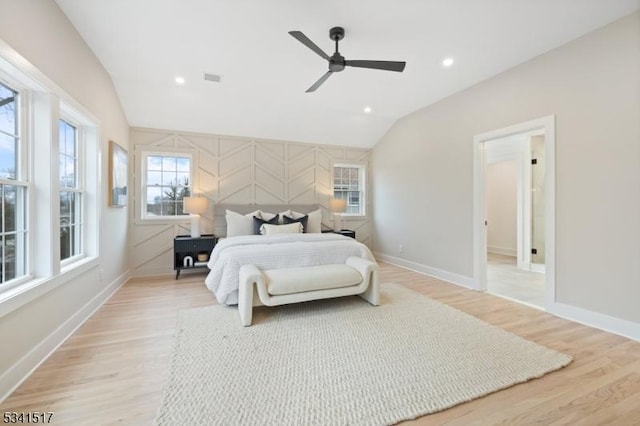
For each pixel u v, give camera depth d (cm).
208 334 240
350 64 250
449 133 418
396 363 197
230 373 183
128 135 438
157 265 461
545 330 253
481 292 367
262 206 517
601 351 216
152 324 262
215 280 306
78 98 260
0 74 180
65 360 200
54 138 217
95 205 300
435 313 288
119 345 222
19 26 176
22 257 201
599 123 256
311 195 570
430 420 146
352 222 605
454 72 343
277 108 460
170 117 445
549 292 294
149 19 244
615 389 171
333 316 280
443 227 429
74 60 252
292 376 181
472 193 382
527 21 246
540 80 301
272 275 279
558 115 286
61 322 227
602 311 256
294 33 214
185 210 442
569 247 278
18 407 153
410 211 498
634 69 236
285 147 548
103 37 270
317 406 154
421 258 473
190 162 486
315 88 298
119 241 384
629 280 240
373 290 309
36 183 209
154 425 140
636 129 235
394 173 541
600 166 256
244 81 369
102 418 146
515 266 536
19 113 200
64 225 262
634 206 237
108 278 339
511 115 330
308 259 321
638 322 235
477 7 229
